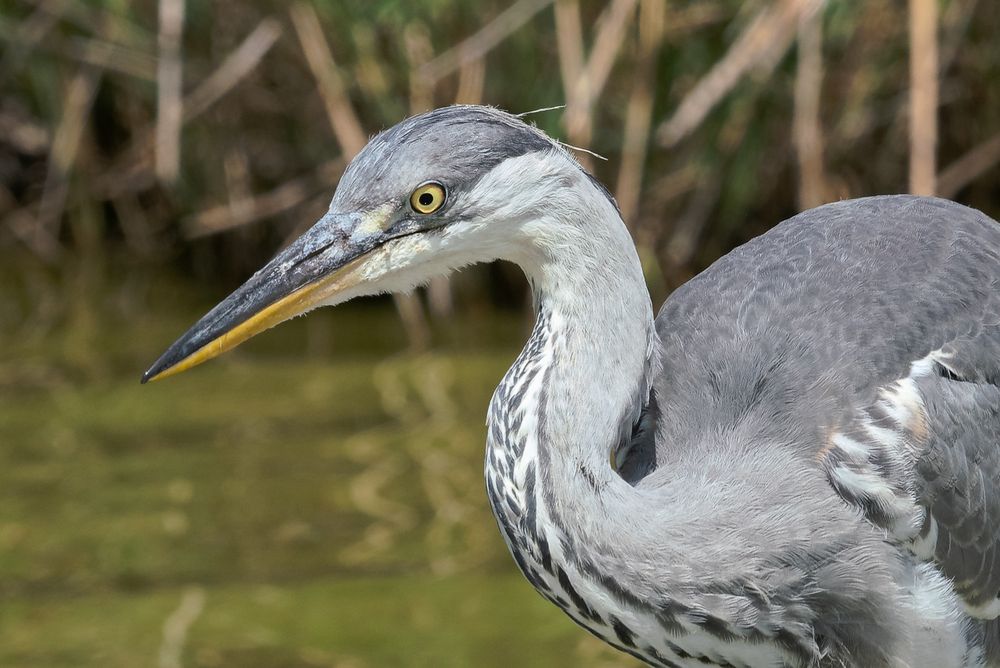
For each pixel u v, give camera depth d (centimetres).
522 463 612
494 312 1470
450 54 1291
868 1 1280
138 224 1611
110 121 1594
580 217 604
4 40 1523
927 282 671
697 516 614
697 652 624
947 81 1382
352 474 1123
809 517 624
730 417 657
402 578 980
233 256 1555
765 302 681
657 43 1238
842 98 1341
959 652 668
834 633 632
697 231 1408
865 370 647
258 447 1170
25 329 1435
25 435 1188
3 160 1638
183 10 1386
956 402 650
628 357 614
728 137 1340
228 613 934
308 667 864
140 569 988
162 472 1127
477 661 872
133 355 1367
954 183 1405
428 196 610
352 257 621
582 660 874
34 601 950
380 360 1362
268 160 1509
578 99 1170
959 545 652
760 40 1147
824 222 716
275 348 1408
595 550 607
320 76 1330
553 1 1254
